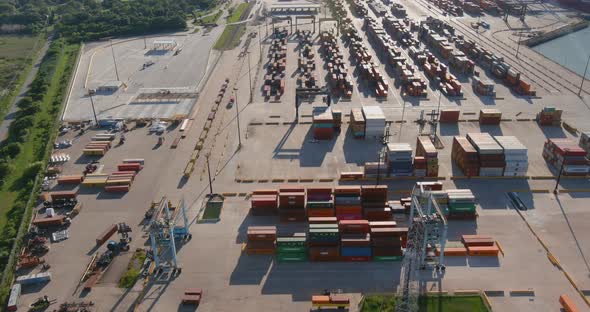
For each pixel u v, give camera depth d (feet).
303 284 260.62
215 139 430.61
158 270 269.85
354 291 254.88
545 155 385.91
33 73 640.58
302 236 282.15
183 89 555.69
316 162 388.78
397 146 367.25
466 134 413.18
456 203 308.60
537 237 292.61
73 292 257.75
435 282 258.57
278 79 557.33
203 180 365.40
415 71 581.12
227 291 256.32
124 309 245.24
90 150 404.36
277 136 435.12
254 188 353.51
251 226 308.81
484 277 262.06
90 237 302.04
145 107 507.71
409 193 344.28
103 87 558.56
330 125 421.59
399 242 275.39
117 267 275.39
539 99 504.84
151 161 395.14
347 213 312.29
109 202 339.57
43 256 285.43
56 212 329.11
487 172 358.64
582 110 477.36
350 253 275.18
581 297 247.09
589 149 382.01
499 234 296.51
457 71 593.42
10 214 331.77
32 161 407.23
